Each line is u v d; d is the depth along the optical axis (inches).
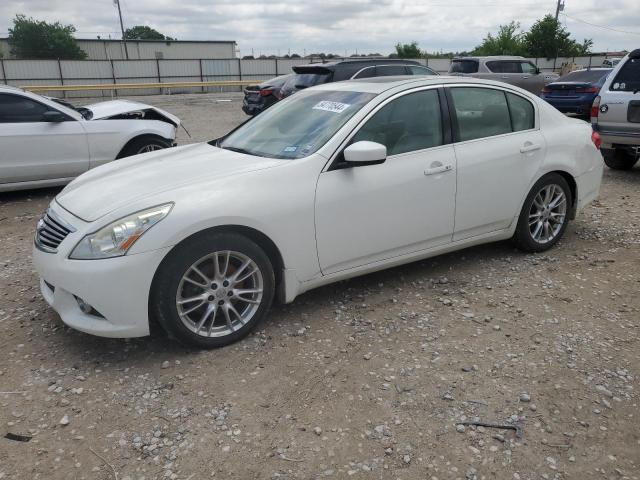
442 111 164.9
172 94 1274.6
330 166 143.9
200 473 96.0
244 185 133.3
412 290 167.6
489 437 104.5
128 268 119.9
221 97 1130.7
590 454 100.2
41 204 283.0
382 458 99.3
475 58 718.5
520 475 95.3
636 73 299.0
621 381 121.3
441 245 169.5
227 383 121.5
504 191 177.0
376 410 112.2
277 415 110.9
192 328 130.9
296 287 143.9
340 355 132.1
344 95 165.8
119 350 135.3
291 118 167.3
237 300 136.9
